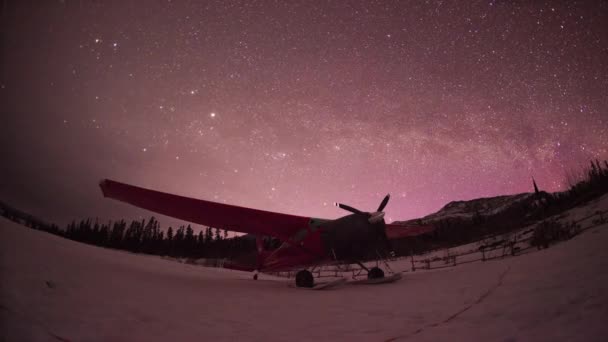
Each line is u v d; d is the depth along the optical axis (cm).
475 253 1806
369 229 811
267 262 1005
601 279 363
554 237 1171
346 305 470
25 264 399
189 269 1159
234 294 571
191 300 455
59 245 670
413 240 3375
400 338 279
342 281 764
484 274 684
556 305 311
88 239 5850
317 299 538
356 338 284
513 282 495
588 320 250
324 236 827
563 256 634
